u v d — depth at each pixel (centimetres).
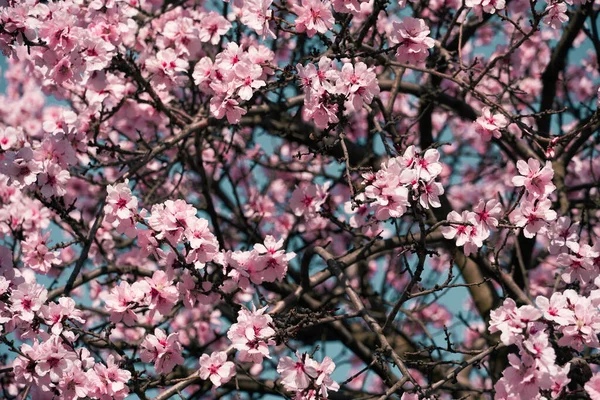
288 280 822
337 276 561
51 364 496
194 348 728
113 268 683
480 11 570
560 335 513
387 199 479
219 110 543
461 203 1037
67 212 584
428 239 614
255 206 872
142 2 774
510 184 932
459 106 745
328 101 508
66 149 578
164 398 508
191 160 752
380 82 705
